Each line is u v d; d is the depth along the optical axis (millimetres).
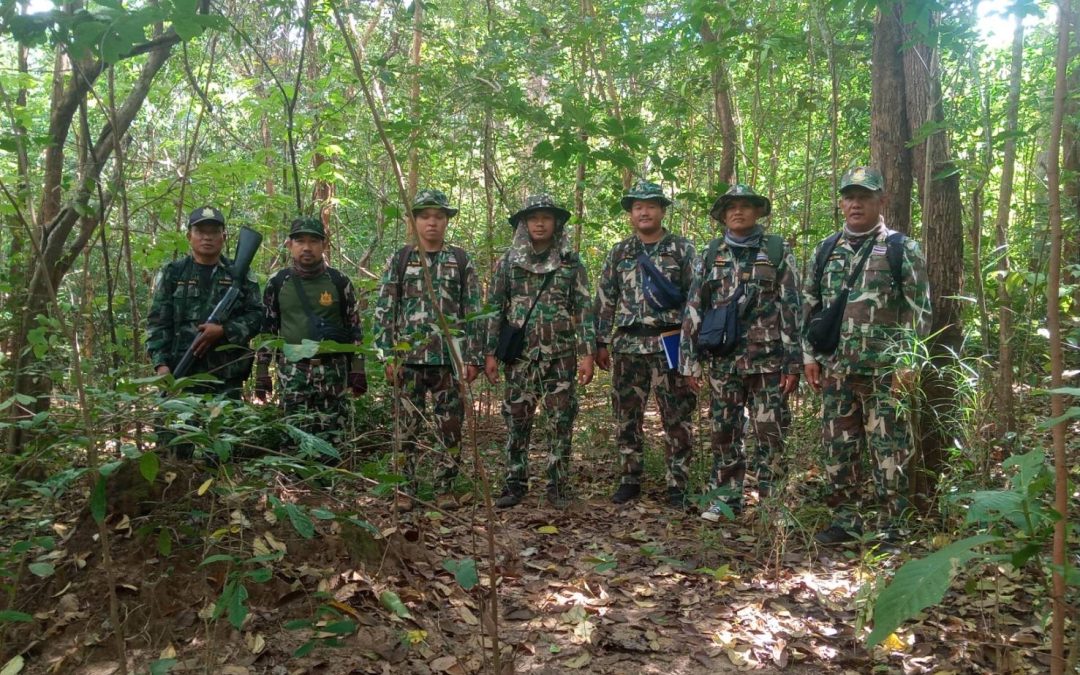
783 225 8094
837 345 4043
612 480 5430
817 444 4441
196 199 5977
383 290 4699
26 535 2904
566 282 4844
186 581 2770
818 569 3645
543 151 3109
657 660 2846
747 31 5578
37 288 4008
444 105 5430
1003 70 7375
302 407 4219
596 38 6641
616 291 5098
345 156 7137
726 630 3055
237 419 2701
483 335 4895
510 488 4879
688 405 4805
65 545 2869
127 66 6281
